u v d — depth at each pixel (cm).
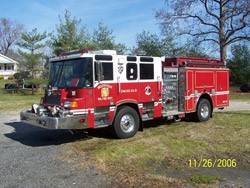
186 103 1087
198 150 755
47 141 878
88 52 819
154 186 521
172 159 688
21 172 602
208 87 1176
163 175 584
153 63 959
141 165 644
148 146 784
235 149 765
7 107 1789
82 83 793
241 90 3156
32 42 3222
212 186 522
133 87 902
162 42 3278
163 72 1005
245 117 1225
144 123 1123
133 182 541
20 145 832
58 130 1040
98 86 818
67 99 788
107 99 838
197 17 3020
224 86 1262
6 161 678
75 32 2920
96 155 708
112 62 849
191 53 3077
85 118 796
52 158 698
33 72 3259
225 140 848
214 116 1273
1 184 541
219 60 1250
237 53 3456
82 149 776
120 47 3244
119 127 869
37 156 717
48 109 829
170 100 1058
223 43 2969
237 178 572
